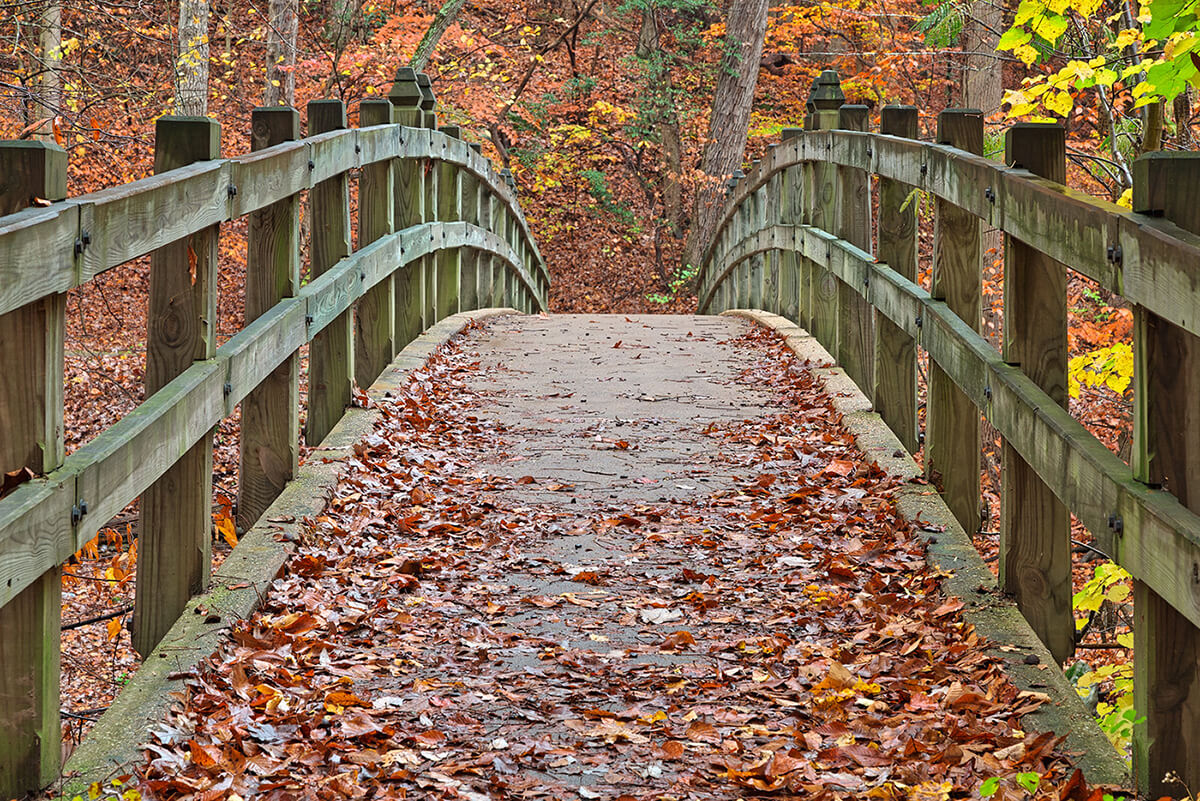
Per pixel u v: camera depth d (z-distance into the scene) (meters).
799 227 9.55
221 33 18.59
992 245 11.68
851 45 20.20
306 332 5.48
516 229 15.40
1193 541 2.55
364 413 6.60
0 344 2.86
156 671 3.59
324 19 20.98
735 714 3.57
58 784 2.96
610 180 27.34
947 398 5.42
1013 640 3.93
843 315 8.02
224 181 4.22
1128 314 8.27
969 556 4.72
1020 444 4.02
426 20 18.80
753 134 26.42
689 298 25.05
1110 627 7.73
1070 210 3.44
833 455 6.32
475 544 5.17
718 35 24.92
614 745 3.37
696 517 5.49
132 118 13.16
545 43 26.23
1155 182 2.91
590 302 25.44
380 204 7.71
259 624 4.08
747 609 4.48
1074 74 5.79
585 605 4.51
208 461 4.18
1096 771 3.10
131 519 8.05
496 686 3.78
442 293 11.12
